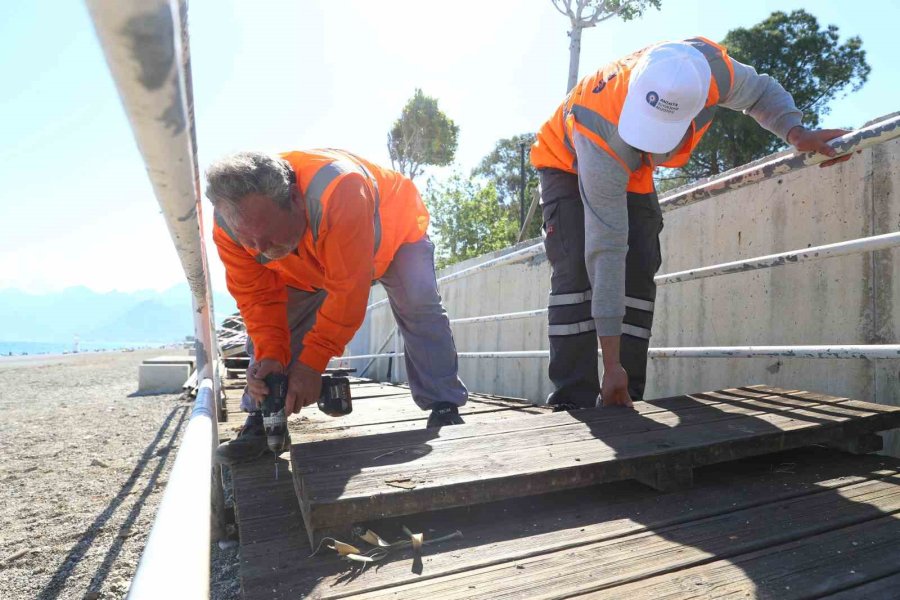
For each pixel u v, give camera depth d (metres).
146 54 0.51
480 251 20.86
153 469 4.29
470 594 1.09
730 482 1.76
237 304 2.26
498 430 1.92
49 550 2.79
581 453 1.65
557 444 1.75
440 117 26.45
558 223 2.71
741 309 3.56
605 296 2.29
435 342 2.62
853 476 1.80
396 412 3.65
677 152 2.47
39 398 9.59
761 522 1.42
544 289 5.76
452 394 2.61
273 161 1.76
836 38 19.56
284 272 2.23
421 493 1.38
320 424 3.15
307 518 1.34
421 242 2.62
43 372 16.09
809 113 19.59
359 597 1.09
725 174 3.73
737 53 19.53
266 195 1.70
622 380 2.28
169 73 0.57
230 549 2.52
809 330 3.14
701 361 3.84
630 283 2.65
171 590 0.45
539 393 5.75
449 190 21.81
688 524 1.43
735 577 1.15
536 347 5.82
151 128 0.71
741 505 1.55
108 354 30.77
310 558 1.28
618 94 2.25
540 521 1.47
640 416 2.08
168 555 0.52
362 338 12.32
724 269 2.76
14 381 13.12
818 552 1.25
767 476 1.82
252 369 2.02
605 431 1.89
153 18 0.46
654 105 2.13
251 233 1.76
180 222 1.40
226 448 2.15
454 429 1.95
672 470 1.69
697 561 1.21
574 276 2.69
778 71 19.47
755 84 2.40
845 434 1.95
